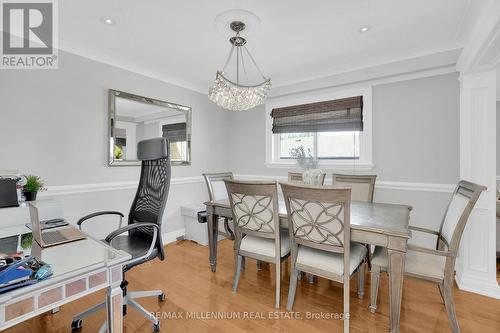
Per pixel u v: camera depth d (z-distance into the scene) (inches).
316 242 67.6
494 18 58.8
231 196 79.7
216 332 64.1
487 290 79.5
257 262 101.0
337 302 77.3
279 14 76.0
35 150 88.4
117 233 57.6
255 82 140.5
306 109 137.3
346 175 113.8
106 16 77.1
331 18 78.2
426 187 105.3
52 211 73.9
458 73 98.3
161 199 70.1
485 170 81.7
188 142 143.0
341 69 120.6
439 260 65.4
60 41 92.1
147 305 75.7
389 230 61.2
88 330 64.4
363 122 120.7
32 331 64.0
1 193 66.9
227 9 73.7
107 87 107.6
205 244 129.5
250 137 161.8
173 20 79.3
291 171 143.3
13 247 47.6
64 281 35.5
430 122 104.6
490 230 80.9
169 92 133.0
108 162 107.8
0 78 81.4
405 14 76.0
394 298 61.3
